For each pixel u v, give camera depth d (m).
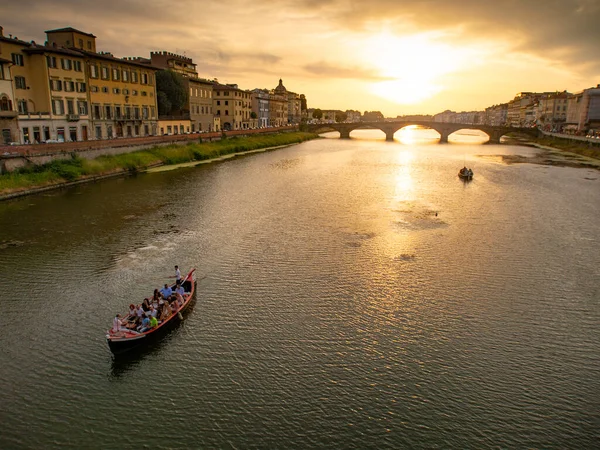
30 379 21.92
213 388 21.45
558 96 195.62
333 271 34.09
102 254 36.72
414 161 104.06
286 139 150.75
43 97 73.75
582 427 19.59
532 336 26.00
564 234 44.06
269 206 53.47
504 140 193.62
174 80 114.25
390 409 20.33
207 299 29.56
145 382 21.81
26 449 17.97
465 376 22.53
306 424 19.44
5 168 56.88
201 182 68.25
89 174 66.69
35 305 28.44
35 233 41.53
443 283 32.38
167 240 40.28
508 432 19.23
